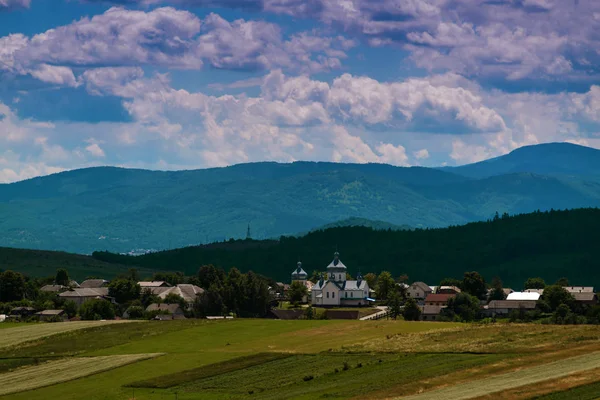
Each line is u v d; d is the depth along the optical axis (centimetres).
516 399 16762
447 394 17750
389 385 19575
